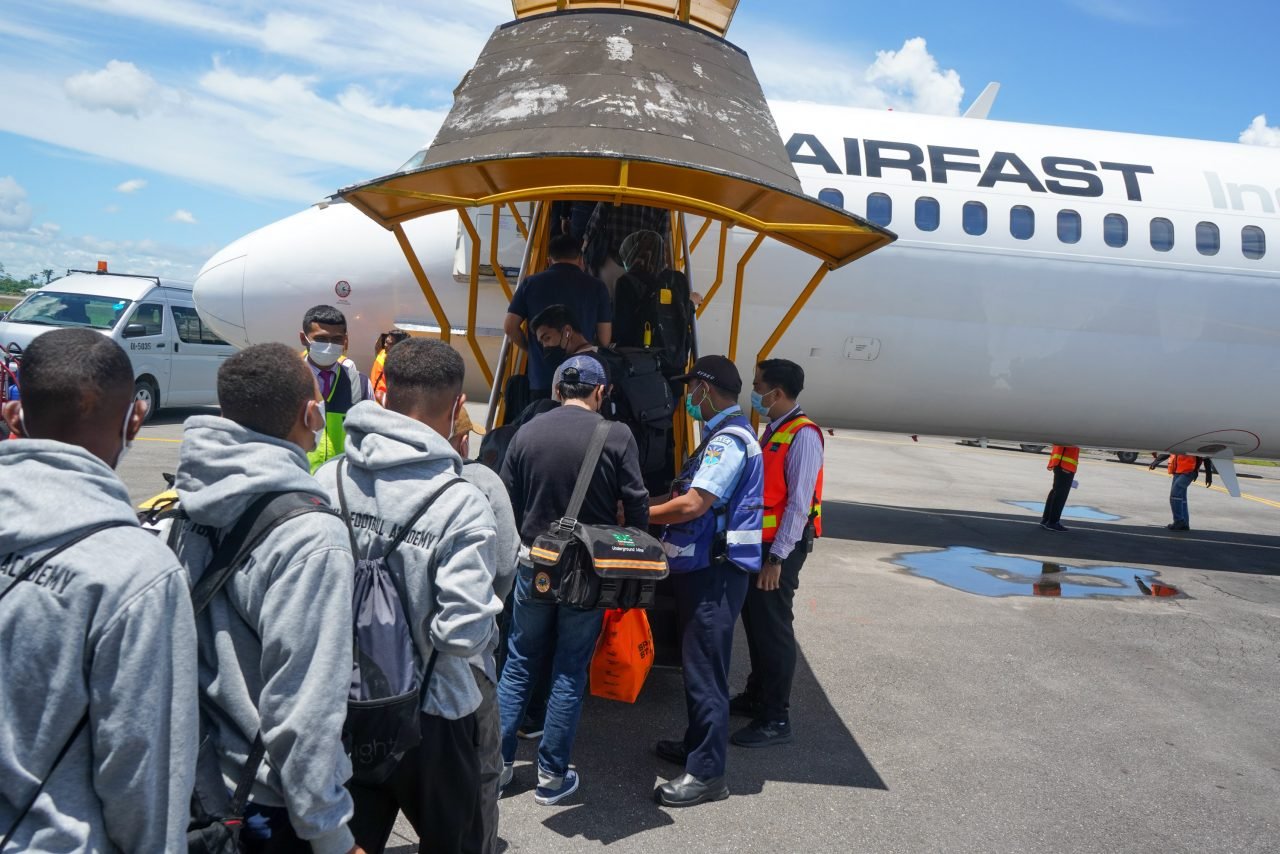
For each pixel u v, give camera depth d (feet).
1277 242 26.86
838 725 13.92
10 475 4.20
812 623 19.13
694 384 12.01
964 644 18.33
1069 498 45.75
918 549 28.17
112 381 4.62
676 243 19.51
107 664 4.06
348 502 6.27
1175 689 16.48
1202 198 27.07
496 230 16.39
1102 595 23.54
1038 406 27.96
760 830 10.61
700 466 11.09
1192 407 27.86
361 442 6.44
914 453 66.13
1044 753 13.30
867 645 17.87
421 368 6.68
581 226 18.40
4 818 4.04
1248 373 27.17
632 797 11.19
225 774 5.08
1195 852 10.73
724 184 12.26
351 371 13.92
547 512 10.40
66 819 4.07
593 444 10.37
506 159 10.86
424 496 6.15
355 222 26.22
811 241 13.89
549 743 10.67
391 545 6.08
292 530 5.00
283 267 26.08
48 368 4.47
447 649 5.87
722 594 11.18
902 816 11.16
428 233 25.53
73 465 4.28
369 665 5.63
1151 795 12.14
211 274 26.86
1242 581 27.14
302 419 5.51
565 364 10.97
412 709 5.73
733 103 12.90
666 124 11.74
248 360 5.34
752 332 26.08
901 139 26.96
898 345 26.43
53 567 4.06
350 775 5.06
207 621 5.09
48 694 4.03
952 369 26.86
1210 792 12.34
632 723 13.44
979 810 11.43
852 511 35.35
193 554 5.20
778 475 12.33
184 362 46.01
